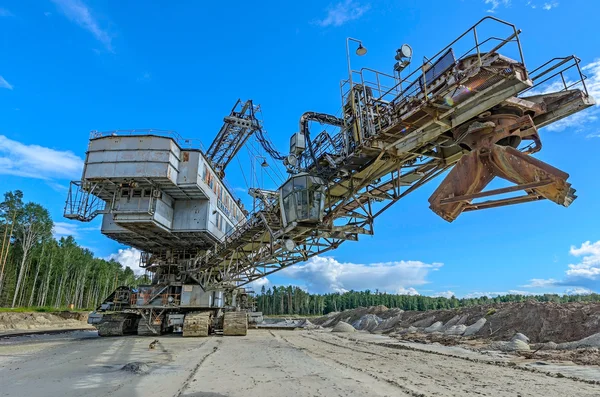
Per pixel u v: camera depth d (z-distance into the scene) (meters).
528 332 22.16
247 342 21.47
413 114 9.42
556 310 22.09
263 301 147.50
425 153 11.22
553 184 6.32
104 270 101.38
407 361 14.55
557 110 8.02
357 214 14.87
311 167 15.02
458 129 8.86
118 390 8.66
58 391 8.66
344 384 9.16
